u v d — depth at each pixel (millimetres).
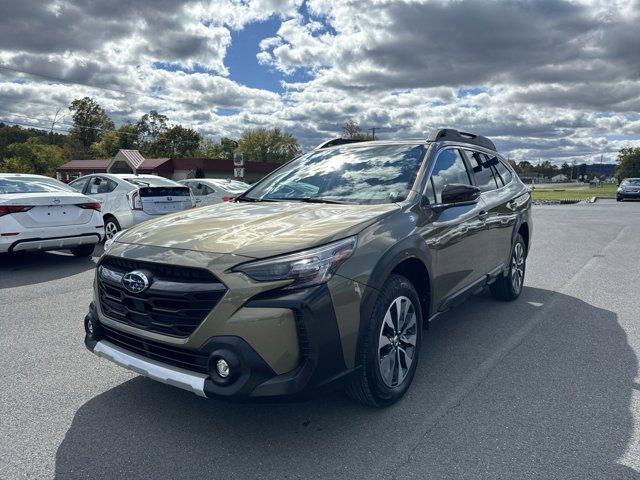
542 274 7438
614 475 2469
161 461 2631
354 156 4305
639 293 6223
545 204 30469
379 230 3051
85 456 2680
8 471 2541
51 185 8742
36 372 3801
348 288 2715
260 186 4406
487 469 2525
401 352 3252
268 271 2527
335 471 2527
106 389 3508
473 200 3619
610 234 12602
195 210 3701
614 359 4004
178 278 2672
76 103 98562
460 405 3219
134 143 86938
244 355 2467
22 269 7953
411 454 2668
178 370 2656
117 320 2959
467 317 5184
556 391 3420
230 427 2979
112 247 3080
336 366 2676
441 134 4348
